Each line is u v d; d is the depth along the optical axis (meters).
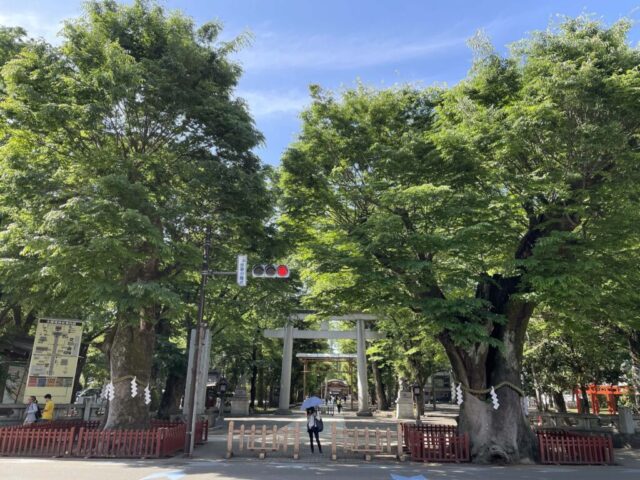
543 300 13.41
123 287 12.67
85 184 13.44
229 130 15.34
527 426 14.90
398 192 13.33
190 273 17.55
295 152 15.65
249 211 15.52
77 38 13.44
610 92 12.28
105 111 12.70
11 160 12.60
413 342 30.66
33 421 16.59
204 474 11.01
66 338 18.33
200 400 23.92
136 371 15.27
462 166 14.13
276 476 10.98
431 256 14.98
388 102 16.41
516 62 14.92
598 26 13.96
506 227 14.71
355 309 16.89
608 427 20.73
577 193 13.10
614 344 22.11
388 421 30.86
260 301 19.97
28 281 15.80
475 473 12.05
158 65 14.22
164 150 15.22
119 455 13.36
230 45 16.25
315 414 15.71
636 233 13.29
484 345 15.35
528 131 12.93
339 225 16.03
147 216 12.77
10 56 14.95
